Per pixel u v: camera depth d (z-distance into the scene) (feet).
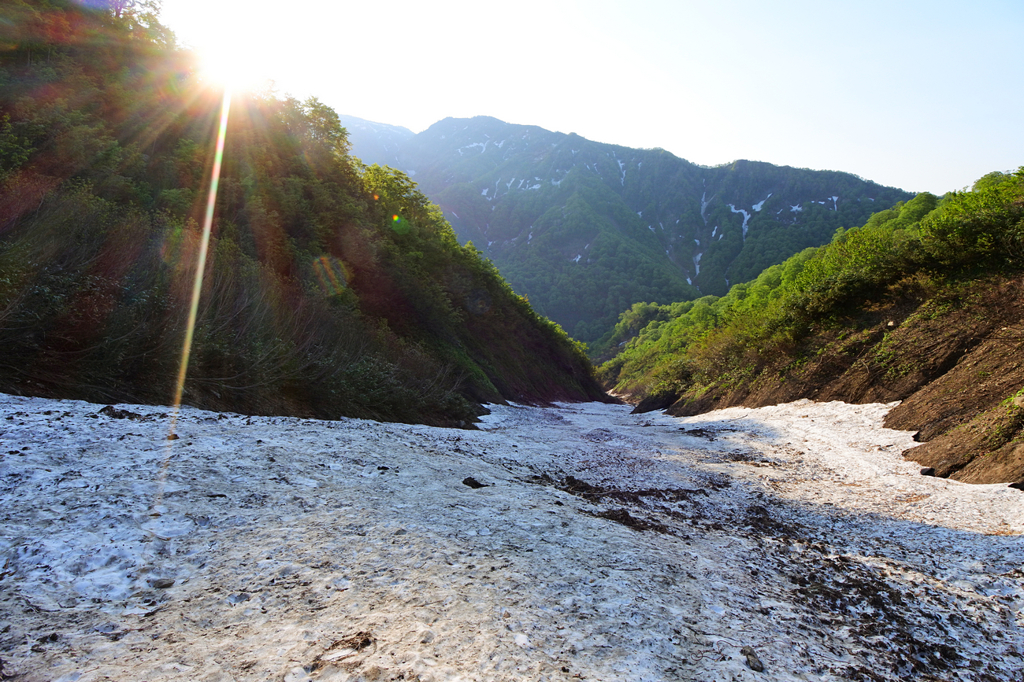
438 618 10.42
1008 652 11.90
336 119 134.10
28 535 12.80
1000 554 18.17
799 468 37.88
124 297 32.91
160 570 12.16
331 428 32.55
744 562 16.11
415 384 63.05
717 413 81.15
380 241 102.53
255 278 46.24
